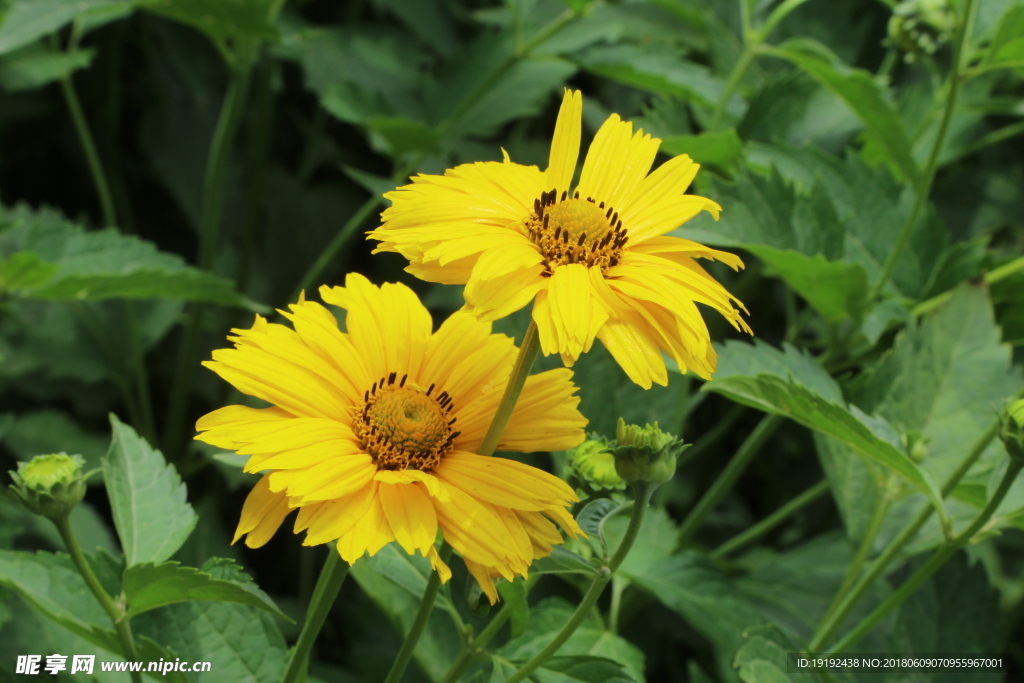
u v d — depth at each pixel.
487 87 1.08
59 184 1.45
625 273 0.77
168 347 1.34
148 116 1.37
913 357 0.92
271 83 1.23
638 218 0.79
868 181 1.00
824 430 0.86
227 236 1.40
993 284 0.95
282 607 1.09
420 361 0.80
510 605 0.81
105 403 1.25
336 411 0.78
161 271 0.94
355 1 1.37
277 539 1.20
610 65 1.04
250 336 0.79
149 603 0.80
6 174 1.41
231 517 1.20
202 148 1.40
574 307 0.76
